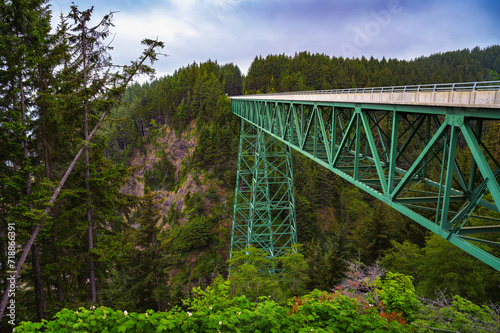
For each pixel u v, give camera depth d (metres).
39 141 11.85
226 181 53.16
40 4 11.20
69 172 11.25
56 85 12.27
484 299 13.31
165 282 18.33
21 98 11.37
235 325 5.40
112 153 80.88
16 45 10.57
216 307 5.73
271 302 5.91
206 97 75.81
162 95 96.81
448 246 14.24
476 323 6.00
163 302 17.59
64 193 10.99
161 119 89.81
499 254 14.71
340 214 51.12
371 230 23.94
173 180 71.44
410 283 8.38
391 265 19.53
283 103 19.33
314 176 50.38
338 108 13.50
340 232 23.22
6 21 10.62
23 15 10.45
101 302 13.16
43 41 11.50
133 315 4.94
